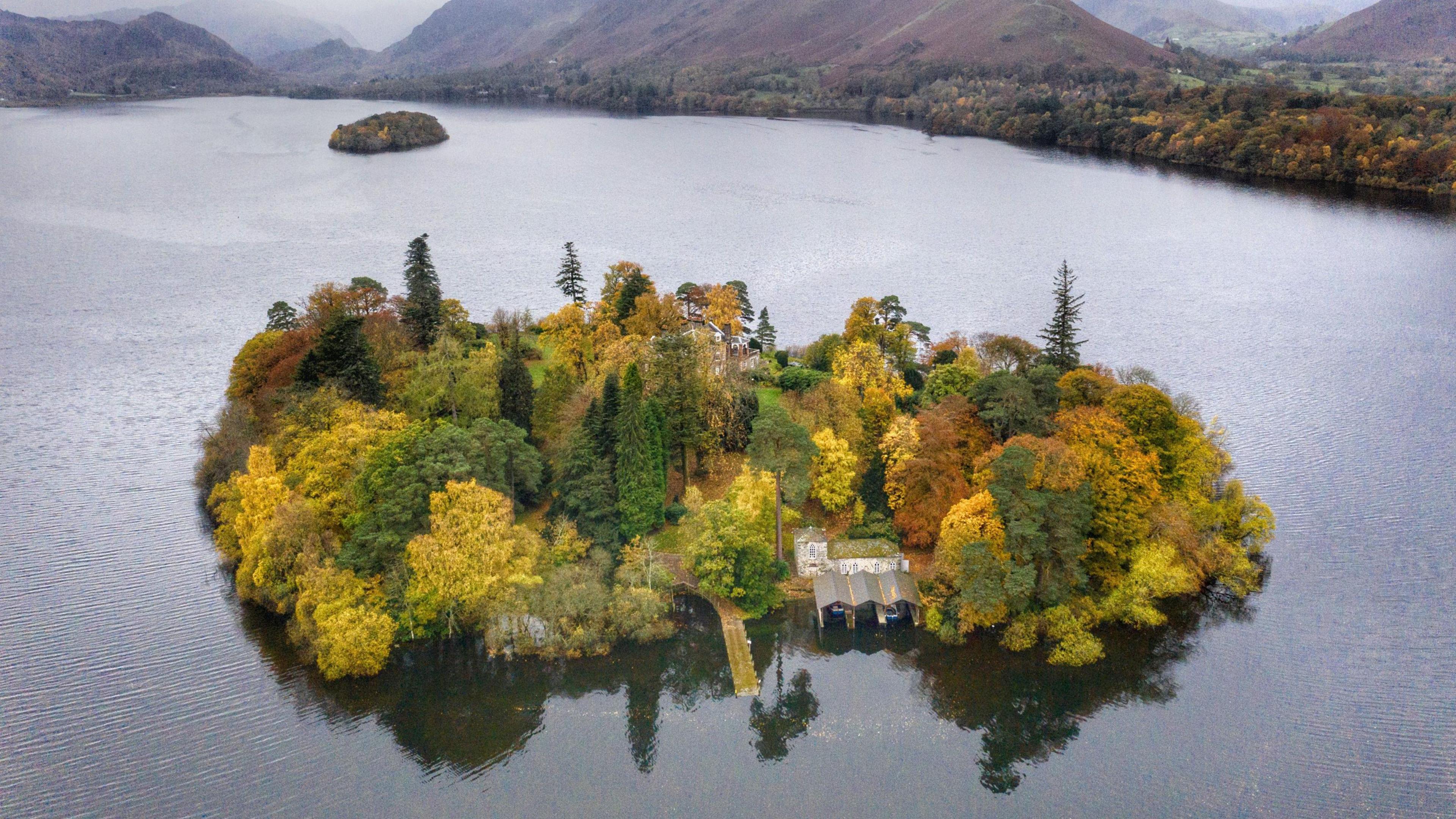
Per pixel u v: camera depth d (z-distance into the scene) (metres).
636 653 90.94
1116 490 93.75
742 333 161.38
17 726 81.06
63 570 105.06
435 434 95.19
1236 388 170.88
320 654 86.69
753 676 87.19
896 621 95.44
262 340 130.50
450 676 87.62
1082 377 111.75
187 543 111.12
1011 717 82.25
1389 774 75.44
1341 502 123.19
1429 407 159.88
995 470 90.50
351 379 112.38
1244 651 90.38
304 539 92.50
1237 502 104.44
